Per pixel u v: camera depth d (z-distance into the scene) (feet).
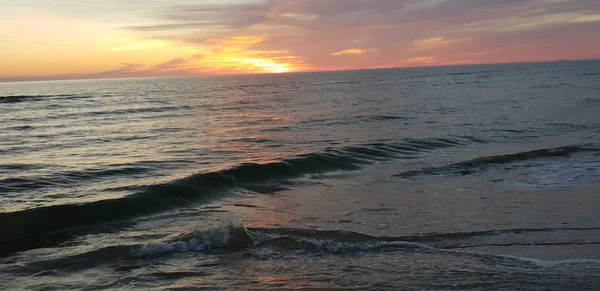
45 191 35.45
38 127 86.17
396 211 27.86
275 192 34.50
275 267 18.93
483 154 48.29
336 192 33.81
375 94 173.17
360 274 17.89
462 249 20.70
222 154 52.08
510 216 26.04
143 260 20.16
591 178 35.55
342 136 64.23
